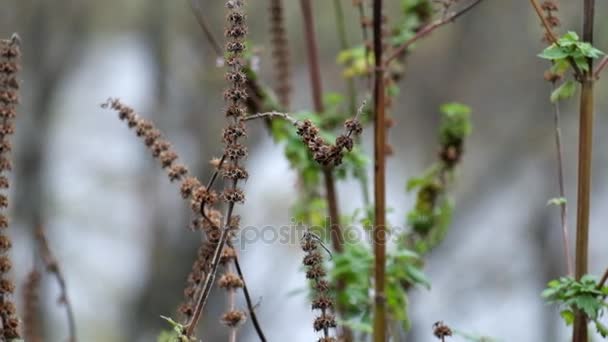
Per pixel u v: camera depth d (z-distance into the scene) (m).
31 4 14.18
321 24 13.37
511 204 16.28
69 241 14.66
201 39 12.61
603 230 16.92
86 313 14.05
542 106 15.82
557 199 4.09
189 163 12.80
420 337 13.54
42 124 14.54
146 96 13.92
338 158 2.96
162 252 13.21
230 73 3.02
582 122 3.84
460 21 15.52
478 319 15.42
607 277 3.69
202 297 3.07
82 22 14.56
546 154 16.00
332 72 13.28
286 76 5.75
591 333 4.70
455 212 16.08
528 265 15.93
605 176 16.67
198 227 3.29
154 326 13.10
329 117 5.61
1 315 3.21
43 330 7.55
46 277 8.55
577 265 3.86
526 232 16.09
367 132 9.89
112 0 14.12
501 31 15.59
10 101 3.22
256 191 13.30
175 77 13.03
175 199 13.48
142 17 13.78
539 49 15.34
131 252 14.78
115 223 15.02
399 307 4.88
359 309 5.01
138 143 15.52
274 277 12.59
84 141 15.70
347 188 11.50
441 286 15.50
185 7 13.19
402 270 4.84
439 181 5.57
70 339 4.49
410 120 15.66
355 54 5.73
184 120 12.95
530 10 15.35
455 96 15.59
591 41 3.89
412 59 15.52
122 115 3.39
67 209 14.88
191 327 3.08
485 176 16.17
